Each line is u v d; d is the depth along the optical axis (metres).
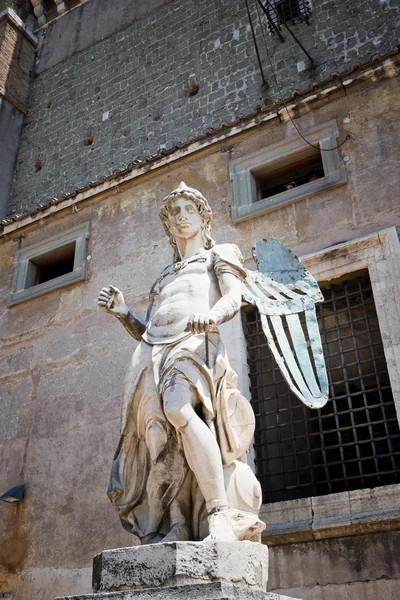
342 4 13.63
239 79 14.20
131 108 15.88
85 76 17.61
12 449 10.92
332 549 7.43
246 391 8.93
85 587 9.03
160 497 4.52
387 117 10.15
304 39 13.70
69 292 12.06
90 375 10.86
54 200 13.05
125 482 4.69
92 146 16.05
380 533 7.27
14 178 16.95
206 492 4.23
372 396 10.88
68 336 11.55
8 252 13.51
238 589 3.56
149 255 11.42
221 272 5.15
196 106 14.57
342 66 12.86
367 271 9.12
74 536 9.53
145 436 4.64
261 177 11.23
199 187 11.41
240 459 4.71
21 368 11.77
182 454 4.52
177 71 15.54
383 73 10.48
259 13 14.84
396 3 12.95
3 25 18.77
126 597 3.57
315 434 8.43
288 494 9.50
